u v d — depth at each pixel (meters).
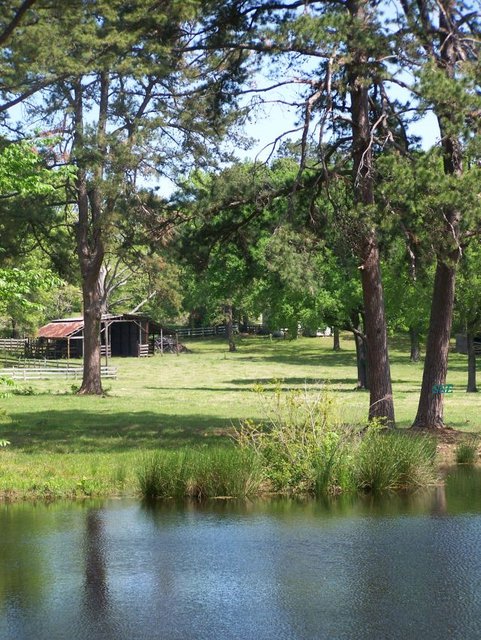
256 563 10.67
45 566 10.55
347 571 10.30
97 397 38.31
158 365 71.75
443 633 8.23
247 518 13.27
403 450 16.20
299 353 82.44
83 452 19.39
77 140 31.34
